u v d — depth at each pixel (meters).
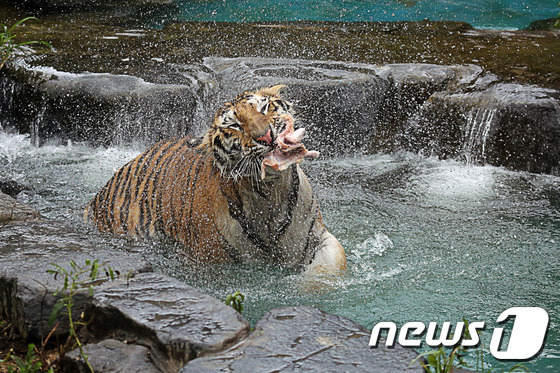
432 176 9.33
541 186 8.88
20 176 9.31
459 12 19.11
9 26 15.02
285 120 5.66
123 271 4.97
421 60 11.86
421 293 5.92
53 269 5.00
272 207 6.08
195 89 10.41
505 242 7.07
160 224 6.85
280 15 18.97
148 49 12.89
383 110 10.66
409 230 7.44
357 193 8.64
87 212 7.69
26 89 10.99
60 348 4.48
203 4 20.14
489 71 10.98
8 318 4.94
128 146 10.55
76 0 18.16
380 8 19.70
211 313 4.24
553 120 9.30
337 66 11.29
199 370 3.63
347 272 6.29
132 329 4.21
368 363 3.69
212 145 6.01
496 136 9.67
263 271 6.30
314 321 4.16
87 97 10.50
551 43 12.98
